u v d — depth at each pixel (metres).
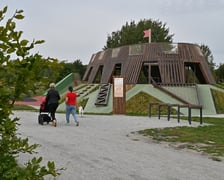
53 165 2.63
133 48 38.22
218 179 6.54
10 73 2.43
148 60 36.44
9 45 2.43
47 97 15.77
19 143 2.66
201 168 7.47
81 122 18.08
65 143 10.44
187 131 14.38
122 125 16.80
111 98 32.81
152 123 18.30
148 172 6.95
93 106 32.25
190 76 44.69
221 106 32.75
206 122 20.08
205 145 10.80
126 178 6.42
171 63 36.00
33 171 2.52
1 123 2.53
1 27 2.41
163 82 34.91
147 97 31.69
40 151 8.86
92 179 6.27
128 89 34.53
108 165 7.48
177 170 7.21
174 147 10.36
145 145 10.58
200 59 38.03
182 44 37.38
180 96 32.53
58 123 17.28
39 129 14.23
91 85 40.41
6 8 2.42
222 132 14.12
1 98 2.44
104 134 12.98
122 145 10.41
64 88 44.56
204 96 33.53
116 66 42.00
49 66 2.51
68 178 6.26
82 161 7.83
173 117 24.14
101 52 44.84
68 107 16.75
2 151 2.58
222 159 8.56
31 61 2.45
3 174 2.48
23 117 20.80
